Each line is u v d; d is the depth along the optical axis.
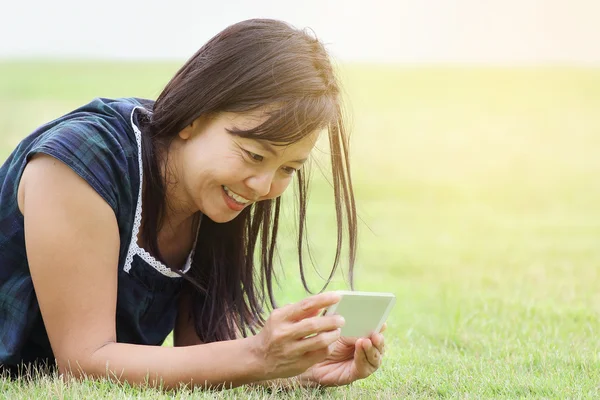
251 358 3.16
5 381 3.32
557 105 30.88
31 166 3.30
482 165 20.41
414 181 18.17
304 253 9.26
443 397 3.59
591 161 21.62
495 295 6.82
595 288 7.25
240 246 3.79
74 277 3.22
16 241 3.41
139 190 3.38
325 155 3.67
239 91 3.17
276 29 3.32
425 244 11.34
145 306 3.60
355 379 3.56
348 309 3.25
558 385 3.68
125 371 3.21
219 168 3.21
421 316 5.85
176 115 3.29
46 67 38.31
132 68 39.59
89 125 3.34
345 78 3.75
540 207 15.76
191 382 3.20
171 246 3.70
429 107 30.50
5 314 3.45
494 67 42.06
